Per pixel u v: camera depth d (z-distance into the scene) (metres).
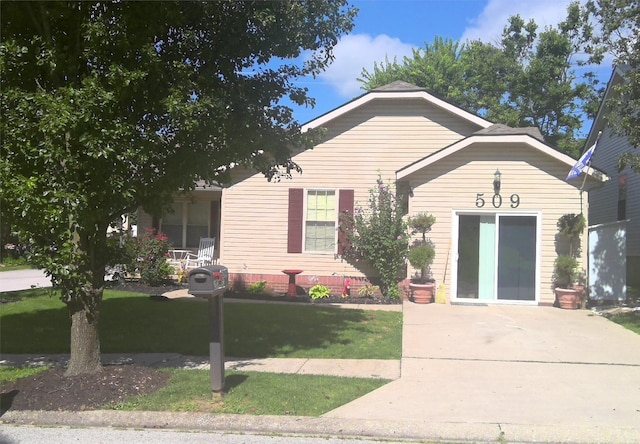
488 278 13.37
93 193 5.71
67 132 5.40
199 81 6.33
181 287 15.02
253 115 6.77
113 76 5.43
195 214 19.25
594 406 5.77
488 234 13.41
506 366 7.38
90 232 6.17
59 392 5.88
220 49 6.60
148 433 5.14
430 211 13.54
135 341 8.58
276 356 7.86
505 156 13.27
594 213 21.84
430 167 13.55
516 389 6.36
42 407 5.58
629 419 5.37
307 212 15.06
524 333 9.56
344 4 7.09
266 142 7.00
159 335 9.02
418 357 7.84
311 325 10.05
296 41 6.79
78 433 5.11
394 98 14.71
